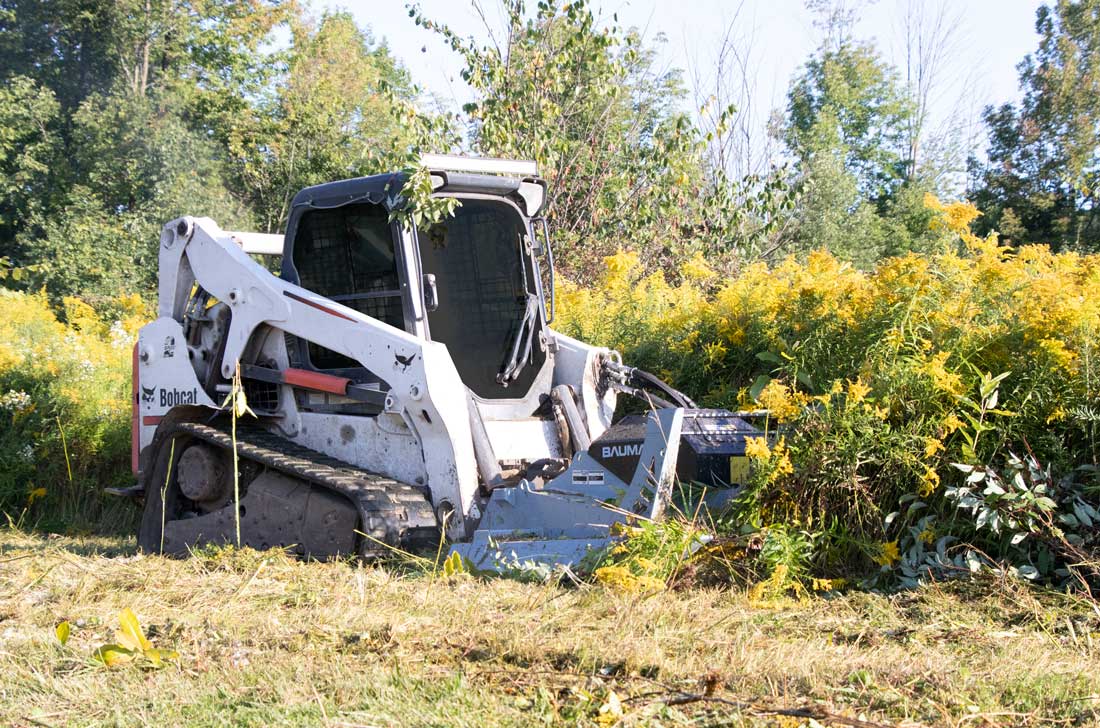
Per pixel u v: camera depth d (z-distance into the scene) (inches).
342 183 532.7
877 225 2551.7
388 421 506.0
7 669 309.1
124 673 303.7
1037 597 400.2
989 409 449.1
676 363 703.7
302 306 529.3
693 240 1092.5
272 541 515.8
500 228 553.9
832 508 451.8
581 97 1162.0
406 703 270.5
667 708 266.4
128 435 767.1
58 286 2171.5
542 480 486.0
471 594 390.6
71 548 592.1
